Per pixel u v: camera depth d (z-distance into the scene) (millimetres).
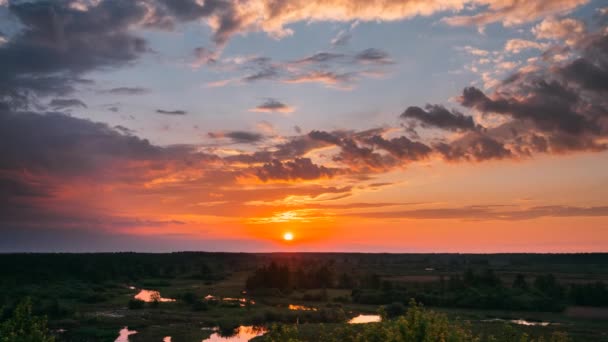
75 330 69562
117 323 76188
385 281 127000
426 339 15867
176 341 65125
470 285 124625
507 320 87562
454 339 16328
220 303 102188
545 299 106250
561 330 71438
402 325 16406
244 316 85875
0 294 103688
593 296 111000
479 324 75562
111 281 151375
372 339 18375
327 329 65125
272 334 20828
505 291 113062
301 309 99812
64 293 113375
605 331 71812
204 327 76125
